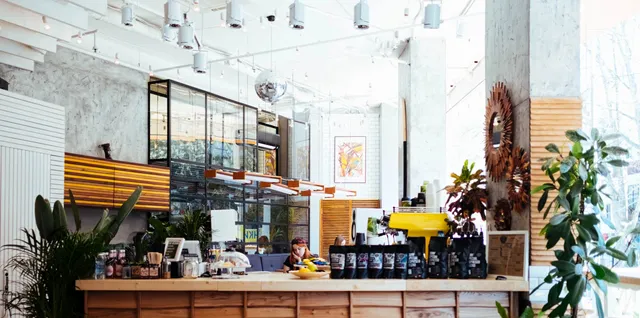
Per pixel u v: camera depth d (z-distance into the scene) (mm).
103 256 6199
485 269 5875
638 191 8180
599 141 5141
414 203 8398
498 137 6875
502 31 6875
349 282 5711
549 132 5930
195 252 6418
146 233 8430
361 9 7004
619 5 8156
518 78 6332
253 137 17922
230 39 14250
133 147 13758
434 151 13234
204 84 16938
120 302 6008
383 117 22516
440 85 13305
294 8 7414
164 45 13711
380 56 15133
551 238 5133
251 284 5758
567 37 6008
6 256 8641
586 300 6602
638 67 8367
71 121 12156
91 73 12664
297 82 19062
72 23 8648
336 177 23000
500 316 5680
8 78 10789
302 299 5816
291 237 19938
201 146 15344
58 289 6180
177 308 5945
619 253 4984
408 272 5836
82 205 11531
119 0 11211
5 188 8688
